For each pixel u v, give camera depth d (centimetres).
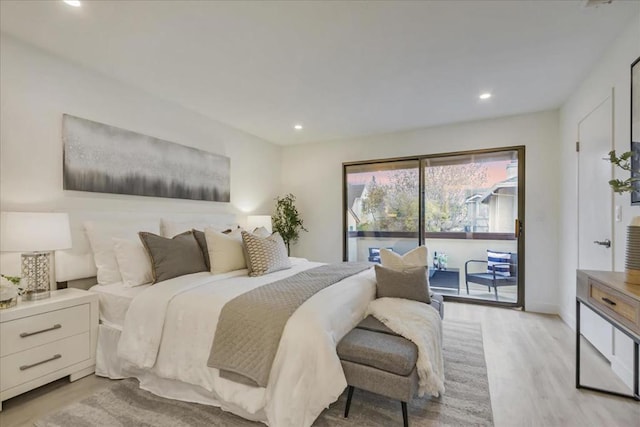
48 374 206
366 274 279
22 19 201
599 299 179
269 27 211
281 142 522
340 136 487
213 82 296
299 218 532
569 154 336
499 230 412
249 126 433
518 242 396
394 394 162
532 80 293
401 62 259
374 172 487
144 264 249
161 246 252
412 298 239
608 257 244
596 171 267
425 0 185
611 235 239
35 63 235
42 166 239
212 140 400
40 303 206
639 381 200
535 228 384
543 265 381
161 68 268
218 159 405
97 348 233
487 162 416
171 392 201
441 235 446
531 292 387
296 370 159
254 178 477
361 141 489
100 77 277
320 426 173
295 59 254
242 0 184
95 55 247
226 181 418
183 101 342
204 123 388
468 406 191
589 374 230
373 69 271
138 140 306
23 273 221
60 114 250
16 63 225
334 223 510
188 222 336
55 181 247
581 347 277
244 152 457
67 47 236
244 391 170
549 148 377
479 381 221
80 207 262
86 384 218
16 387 191
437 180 446
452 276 441
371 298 244
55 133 247
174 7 190
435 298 269
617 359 230
